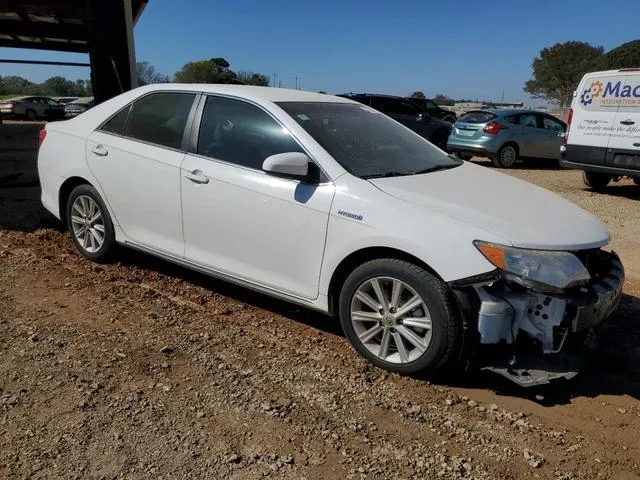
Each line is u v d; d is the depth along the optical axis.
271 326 4.13
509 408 3.22
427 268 3.30
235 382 3.33
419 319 3.35
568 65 69.19
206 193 4.15
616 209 8.98
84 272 5.01
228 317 4.25
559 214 3.62
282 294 3.92
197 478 2.53
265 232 3.87
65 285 4.69
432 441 2.89
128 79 10.34
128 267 5.17
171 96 4.60
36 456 2.62
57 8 14.03
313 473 2.61
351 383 3.38
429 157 4.43
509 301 3.17
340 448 2.80
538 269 3.13
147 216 4.61
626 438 3.00
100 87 10.27
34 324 3.94
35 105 35.16
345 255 3.52
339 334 4.05
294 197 3.71
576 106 10.24
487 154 14.47
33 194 8.08
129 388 3.21
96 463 2.59
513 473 2.69
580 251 3.38
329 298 3.72
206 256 4.30
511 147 14.59
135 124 4.77
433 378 3.47
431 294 3.25
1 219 6.53
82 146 5.04
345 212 3.51
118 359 3.52
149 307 4.36
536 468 2.73
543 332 3.21
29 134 19.78
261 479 2.55
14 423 2.84
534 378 3.21
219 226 4.12
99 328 3.94
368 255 3.55
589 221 3.69
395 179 3.72
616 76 9.55
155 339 3.82
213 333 3.96
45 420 2.88
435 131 18.45
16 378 3.24
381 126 4.56
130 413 2.97
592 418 3.17
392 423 3.02
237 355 3.66
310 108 4.26
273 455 2.71
